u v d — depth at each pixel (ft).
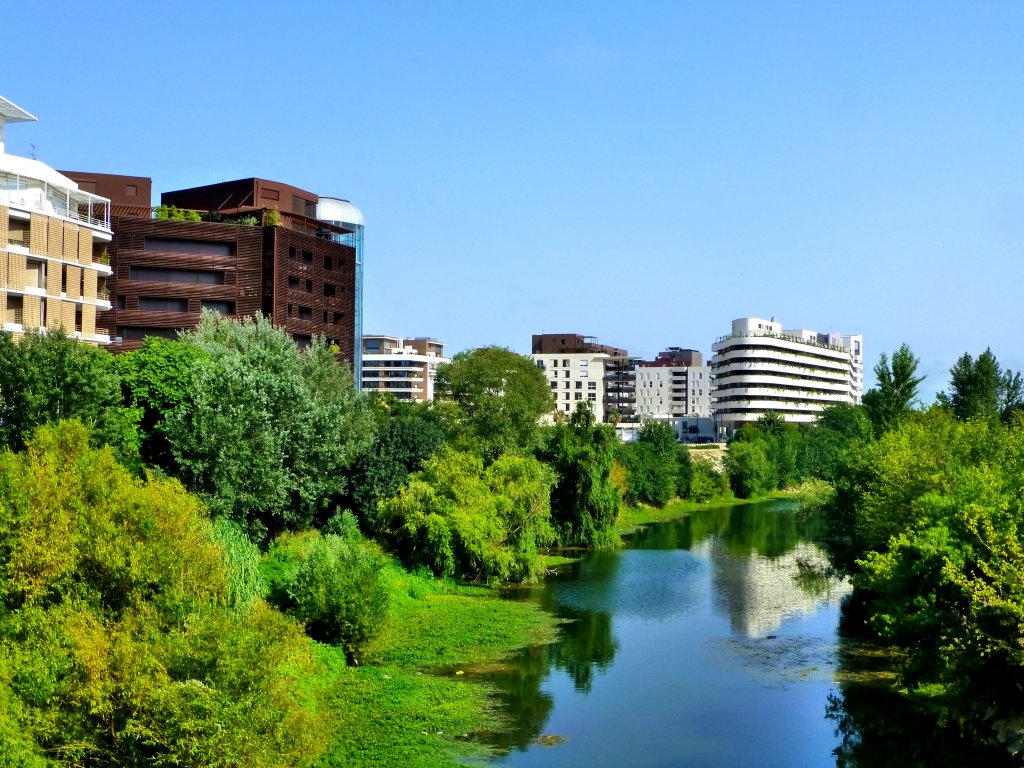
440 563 217.15
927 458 163.02
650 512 408.67
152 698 78.89
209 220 346.54
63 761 76.02
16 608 87.45
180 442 170.50
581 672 150.92
